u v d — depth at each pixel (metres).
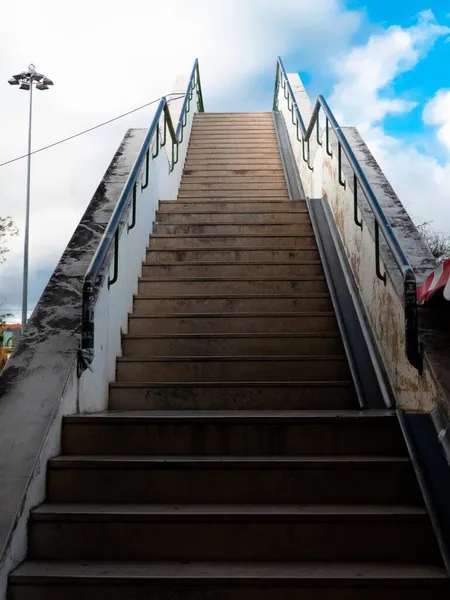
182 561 2.17
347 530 2.19
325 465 2.41
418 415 2.64
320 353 3.77
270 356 3.58
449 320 2.82
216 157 9.02
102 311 3.22
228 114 11.59
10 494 2.16
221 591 1.98
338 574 2.01
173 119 8.40
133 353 3.77
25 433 2.40
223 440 2.62
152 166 5.34
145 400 3.34
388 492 2.40
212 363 3.57
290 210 5.78
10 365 2.71
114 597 1.98
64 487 2.40
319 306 4.21
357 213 4.04
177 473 2.41
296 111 7.40
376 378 3.39
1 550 1.98
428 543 2.18
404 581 1.97
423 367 2.64
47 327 2.94
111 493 2.40
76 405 2.78
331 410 3.20
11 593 1.99
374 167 4.77
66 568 2.08
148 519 2.20
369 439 2.62
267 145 9.54
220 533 2.20
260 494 2.40
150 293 4.41
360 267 3.98
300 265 4.67
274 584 1.98
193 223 5.36
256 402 3.32
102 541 2.19
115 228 3.12
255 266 4.67
